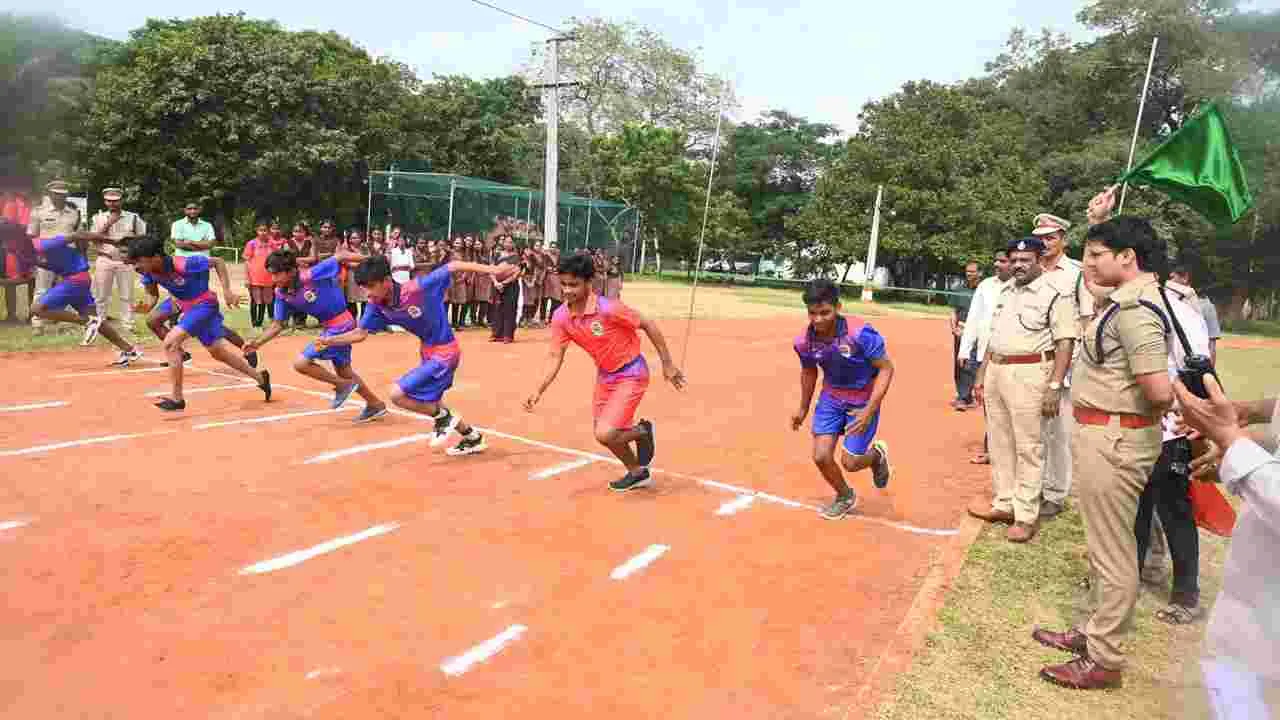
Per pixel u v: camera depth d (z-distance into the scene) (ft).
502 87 150.82
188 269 26.03
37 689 11.48
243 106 105.29
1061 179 133.69
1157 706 12.16
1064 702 12.25
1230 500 21.76
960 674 12.91
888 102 138.21
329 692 11.71
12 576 14.73
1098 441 12.63
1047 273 19.15
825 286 17.94
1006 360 19.48
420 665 12.53
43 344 37.19
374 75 124.77
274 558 16.05
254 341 27.71
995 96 153.99
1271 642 7.25
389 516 18.63
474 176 143.64
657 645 13.47
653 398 35.53
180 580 14.90
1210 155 15.90
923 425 32.86
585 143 152.76
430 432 26.48
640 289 115.55
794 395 37.70
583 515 19.44
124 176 97.40
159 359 36.40
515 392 34.58
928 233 134.62
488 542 17.44
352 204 120.67
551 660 12.85
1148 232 12.52
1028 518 18.98
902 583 16.44
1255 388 29.35
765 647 13.56
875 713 11.72
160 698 11.40
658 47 164.55
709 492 21.81
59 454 21.72
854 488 22.93
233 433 24.86
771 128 181.88
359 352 43.27
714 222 151.33
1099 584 12.71
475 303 57.52
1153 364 12.03
